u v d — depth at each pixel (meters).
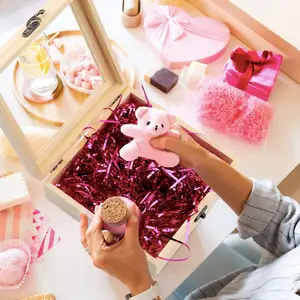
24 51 0.84
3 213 0.98
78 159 0.99
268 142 1.09
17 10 1.22
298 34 1.11
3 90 0.95
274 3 1.14
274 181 1.05
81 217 0.87
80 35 0.99
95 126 0.99
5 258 0.92
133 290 0.78
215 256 1.12
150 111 0.86
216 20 1.19
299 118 1.11
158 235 0.93
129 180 0.99
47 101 1.03
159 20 1.17
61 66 1.05
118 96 1.01
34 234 0.97
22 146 0.88
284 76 1.16
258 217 0.86
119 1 1.23
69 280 0.94
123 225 0.77
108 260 0.76
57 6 0.81
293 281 0.76
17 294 0.92
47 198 1.00
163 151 0.86
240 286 0.88
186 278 0.99
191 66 1.12
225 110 1.07
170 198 0.97
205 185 0.97
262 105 1.08
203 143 0.98
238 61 1.12
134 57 1.17
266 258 0.96
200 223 0.99
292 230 0.84
